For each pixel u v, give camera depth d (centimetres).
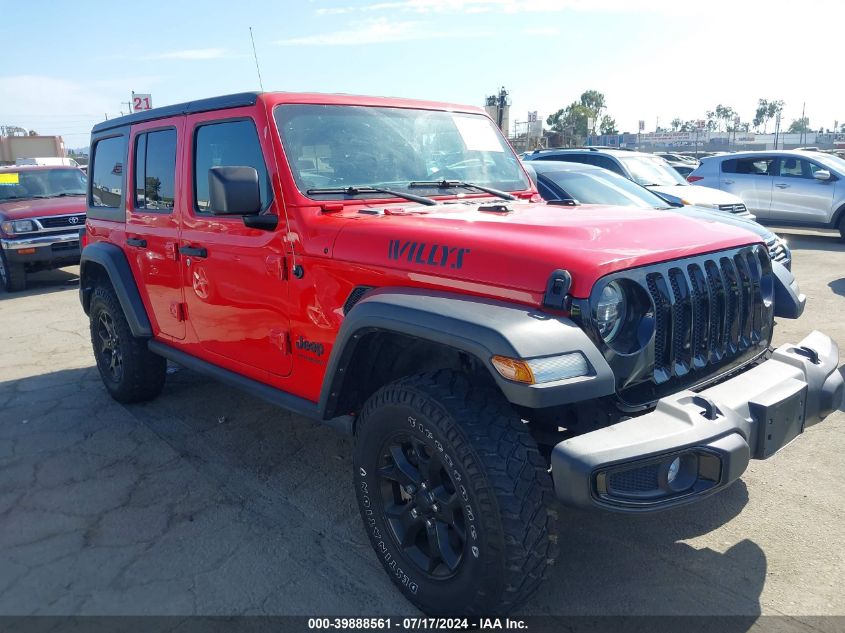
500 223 275
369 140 350
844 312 693
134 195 440
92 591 283
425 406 238
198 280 379
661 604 266
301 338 316
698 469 227
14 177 1106
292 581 287
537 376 210
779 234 1426
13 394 528
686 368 260
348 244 288
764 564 289
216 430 447
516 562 222
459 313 233
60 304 890
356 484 281
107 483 377
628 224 276
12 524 337
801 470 368
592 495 209
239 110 338
